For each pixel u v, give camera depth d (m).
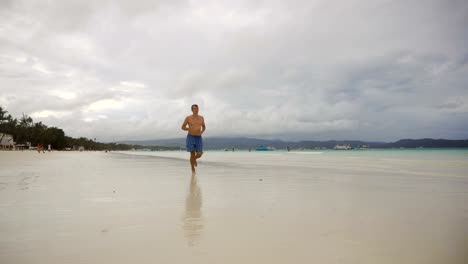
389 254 2.13
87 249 2.22
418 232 2.67
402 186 5.88
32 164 14.02
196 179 7.09
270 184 6.12
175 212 3.48
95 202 4.09
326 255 2.11
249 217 3.24
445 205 3.93
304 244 2.34
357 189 5.41
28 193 4.88
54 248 2.24
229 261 2.00
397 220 3.10
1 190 5.22
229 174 8.43
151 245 2.31
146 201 4.18
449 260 2.03
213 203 4.03
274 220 3.10
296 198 4.42
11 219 3.12
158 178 7.35
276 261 2.00
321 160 18.16
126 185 5.95
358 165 12.94
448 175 8.24
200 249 2.23
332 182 6.50
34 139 103.44
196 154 9.05
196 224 2.94
